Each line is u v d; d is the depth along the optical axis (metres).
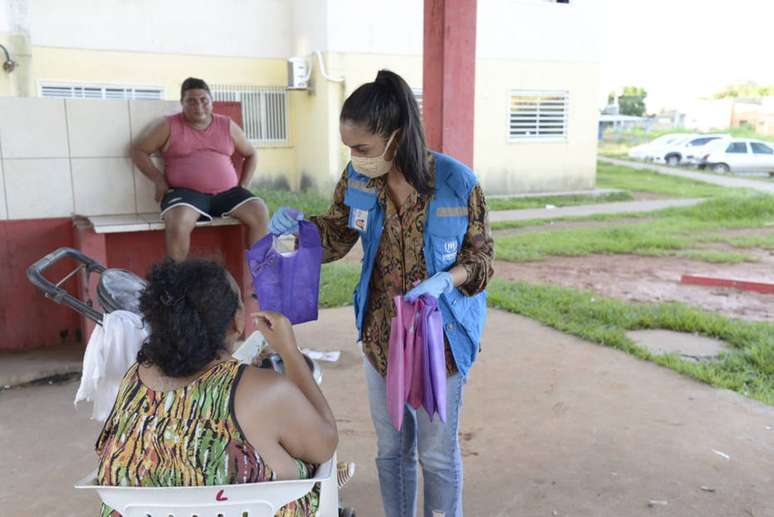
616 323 6.18
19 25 12.51
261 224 5.03
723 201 15.01
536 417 4.17
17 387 4.68
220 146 5.08
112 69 14.30
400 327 2.06
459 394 2.38
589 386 4.67
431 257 2.25
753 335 5.70
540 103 17.20
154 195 5.37
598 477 3.45
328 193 15.19
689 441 3.83
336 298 6.97
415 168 2.15
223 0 15.20
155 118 5.28
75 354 5.12
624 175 22.31
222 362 1.79
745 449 3.73
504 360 5.20
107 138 5.20
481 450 3.76
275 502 1.72
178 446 1.70
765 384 4.66
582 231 12.06
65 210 5.20
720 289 7.97
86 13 13.86
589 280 8.38
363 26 15.02
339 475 2.65
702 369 4.89
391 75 2.14
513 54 16.58
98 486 1.69
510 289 7.48
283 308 2.35
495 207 15.20
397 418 2.06
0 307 5.15
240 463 1.72
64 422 4.13
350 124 2.09
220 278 1.80
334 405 4.38
